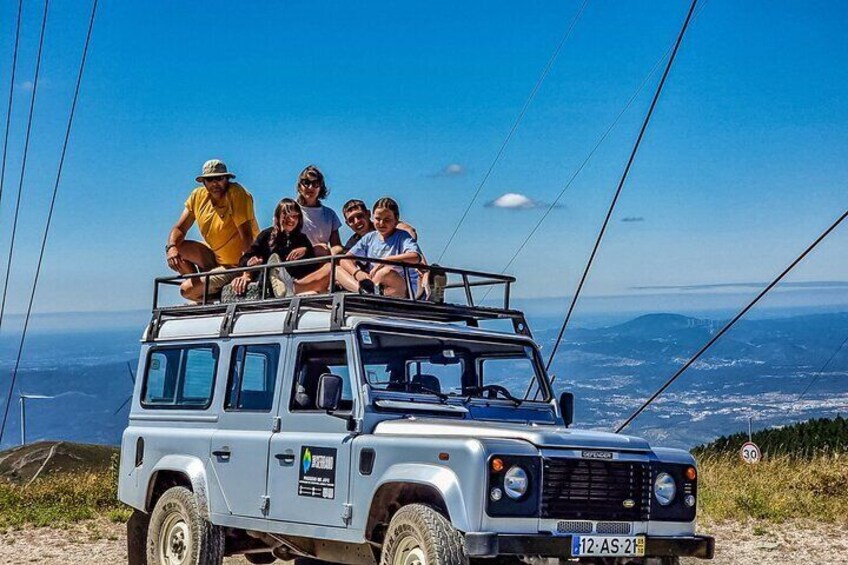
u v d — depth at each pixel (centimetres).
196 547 989
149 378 1099
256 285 1038
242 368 992
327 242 1178
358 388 873
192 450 1020
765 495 1540
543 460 783
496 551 748
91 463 2033
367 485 837
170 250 1174
